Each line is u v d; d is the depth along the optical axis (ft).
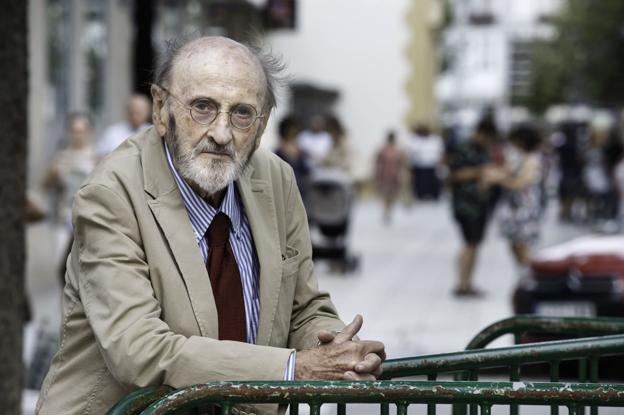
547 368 28.81
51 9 48.73
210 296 10.46
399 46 110.52
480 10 205.98
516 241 44.65
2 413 15.70
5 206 15.44
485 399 9.41
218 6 46.32
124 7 57.36
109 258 10.21
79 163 35.55
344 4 110.42
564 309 30.81
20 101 15.48
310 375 10.08
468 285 44.39
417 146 107.76
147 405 9.82
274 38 109.81
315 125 65.57
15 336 15.81
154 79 10.87
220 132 10.37
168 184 10.64
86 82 53.36
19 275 15.76
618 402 9.41
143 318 10.01
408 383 9.44
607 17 140.97
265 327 10.90
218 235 10.86
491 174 43.04
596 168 80.12
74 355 10.61
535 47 202.69
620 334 12.92
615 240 32.27
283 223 11.53
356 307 41.65
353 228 76.43
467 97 199.93
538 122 215.92
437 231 74.90
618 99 146.10
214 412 10.40
